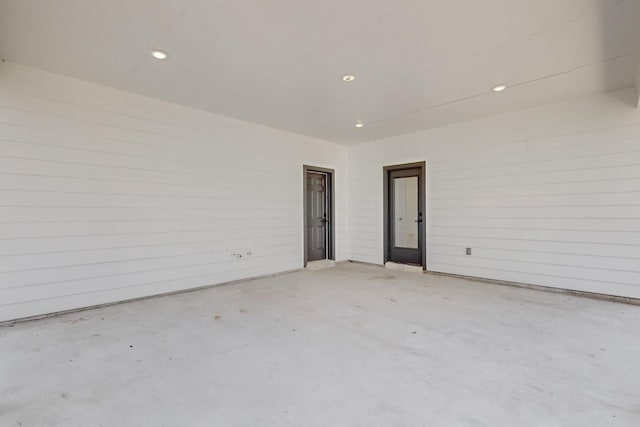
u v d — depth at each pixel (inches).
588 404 70.7
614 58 120.7
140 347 101.0
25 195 126.3
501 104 170.1
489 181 191.0
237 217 197.6
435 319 126.2
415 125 209.9
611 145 151.6
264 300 154.9
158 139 163.3
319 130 223.3
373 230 255.8
